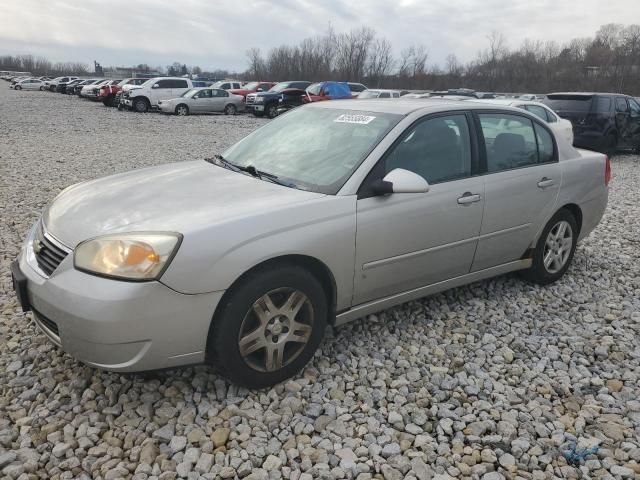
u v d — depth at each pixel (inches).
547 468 99.5
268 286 112.0
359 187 126.3
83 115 915.4
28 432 103.1
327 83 919.0
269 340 115.6
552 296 176.9
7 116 826.8
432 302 167.0
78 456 97.7
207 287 103.5
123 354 100.6
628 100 545.6
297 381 122.0
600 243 237.1
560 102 535.2
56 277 104.4
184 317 103.0
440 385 124.6
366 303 135.0
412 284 142.8
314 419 111.1
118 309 97.8
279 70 2388.0
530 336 149.7
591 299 176.6
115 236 103.4
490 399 120.4
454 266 150.6
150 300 99.7
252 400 114.8
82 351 102.0
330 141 141.6
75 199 126.0
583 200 184.7
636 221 279.4
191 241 102.7
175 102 993.5
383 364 131.7
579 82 2005.4
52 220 119.0
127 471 94.4
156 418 107.8
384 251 130.7
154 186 128.9
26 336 137.3
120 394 114.7
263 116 993.5
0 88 2097.7
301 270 116.8
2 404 111.5
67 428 104.0
